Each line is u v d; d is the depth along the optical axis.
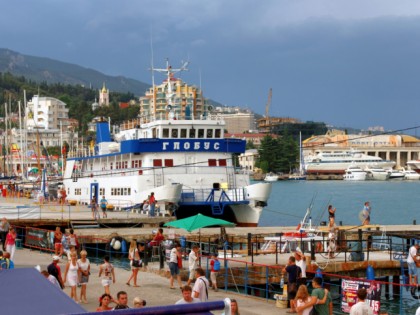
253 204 63.47
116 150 72.12
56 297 9.03
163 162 65.38
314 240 41.47
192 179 65.19
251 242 42.22
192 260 32.69
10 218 57.28
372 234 48.59
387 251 45.31
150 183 64.50
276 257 38.66
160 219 58.34
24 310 8.49
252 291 36.47
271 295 36.28
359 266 39.28
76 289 29.36
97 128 83.94
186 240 45.56
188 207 64.75
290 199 166.38
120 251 47.00
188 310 8.57
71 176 83.44
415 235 50.44
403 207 138.25
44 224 56.19
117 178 68.50
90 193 74.12
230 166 66.81
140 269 37.94
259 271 36.91
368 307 20.34
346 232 48.53
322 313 21.94
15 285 9.63
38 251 47.19
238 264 38.47
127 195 66.44
